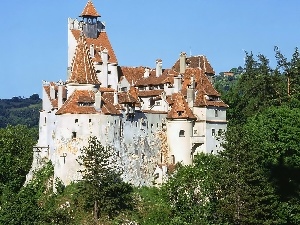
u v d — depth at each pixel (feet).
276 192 396.98
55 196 382.42
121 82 484.74
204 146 425.69
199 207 364.79
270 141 414.41
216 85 570.05
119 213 368.48
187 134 421.59
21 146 531.91
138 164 405.80
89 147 374.02
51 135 428.15
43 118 451.94
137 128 409.49
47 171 411.95
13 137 535.19
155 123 421.59
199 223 352.69
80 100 391.24
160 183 407.44
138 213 373.40
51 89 444.55
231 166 369.09
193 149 424.05
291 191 402.31
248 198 360.07
